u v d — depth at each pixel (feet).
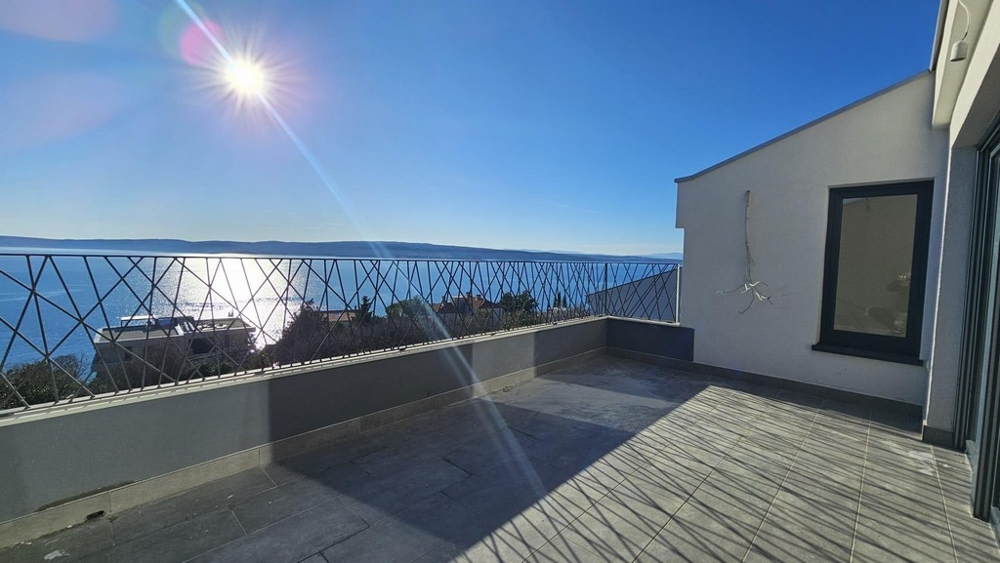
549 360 15.92
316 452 9.23
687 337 16.19
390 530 6.47
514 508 7.07
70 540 6.15
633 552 5.90
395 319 11.56
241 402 8.24
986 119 7.25
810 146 12.99
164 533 6.35
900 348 12.06
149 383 7.89
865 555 5.84
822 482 7.95
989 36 5.05
